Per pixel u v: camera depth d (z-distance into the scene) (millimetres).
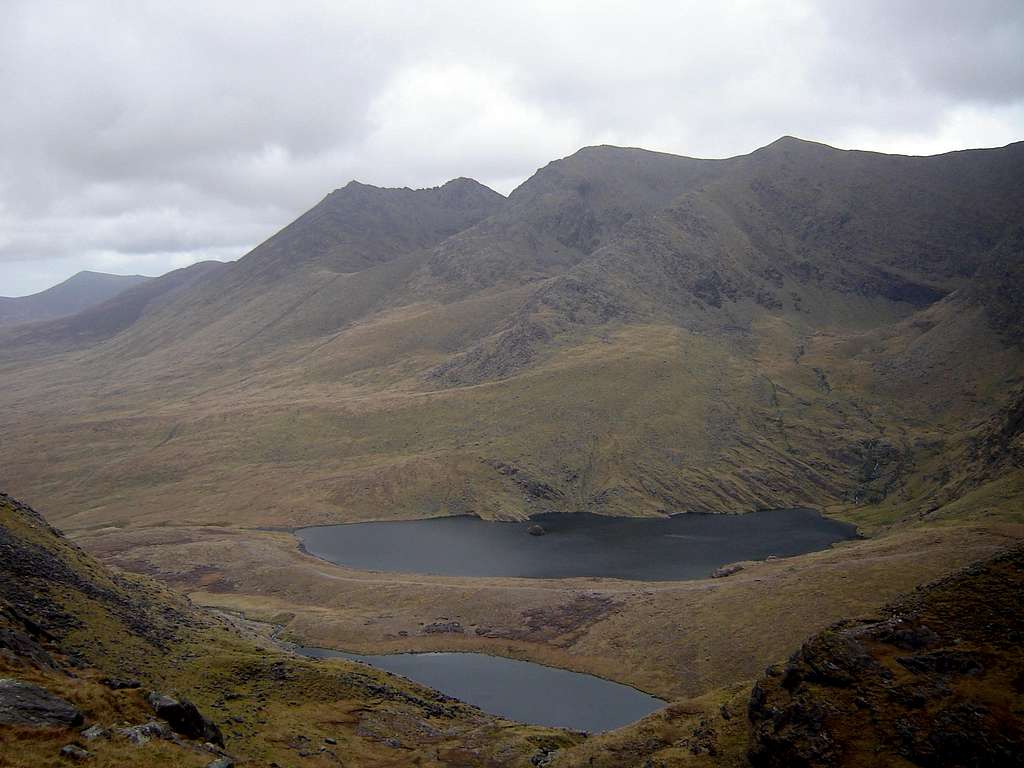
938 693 54188
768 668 67062
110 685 49656
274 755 63312
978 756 48812
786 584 145000
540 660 142875
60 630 74625
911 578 132500
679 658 133125
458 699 118062
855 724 54906
